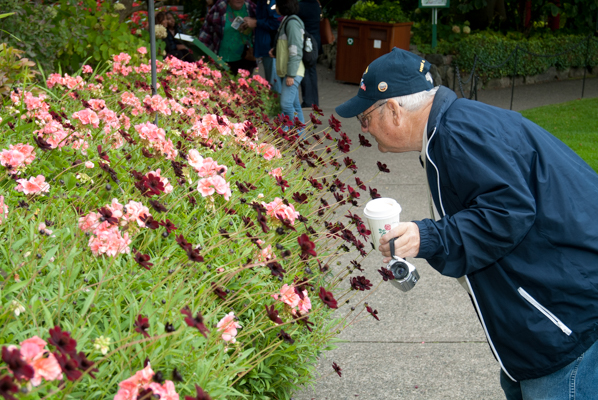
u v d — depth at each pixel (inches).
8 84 169.9
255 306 108.0
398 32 567.5
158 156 124.9
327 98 524.7
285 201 115.8
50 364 53.1
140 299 92.5
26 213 104.2
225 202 132.6
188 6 713.0
